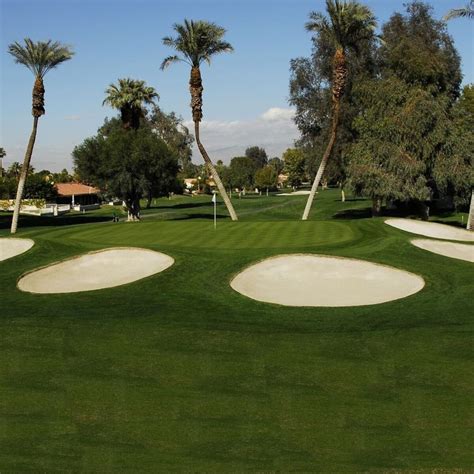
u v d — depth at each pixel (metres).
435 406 13.24
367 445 11.62
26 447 11.55
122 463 10.98
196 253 29.00
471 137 52.12
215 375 15.08
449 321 19.48
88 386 14.34
